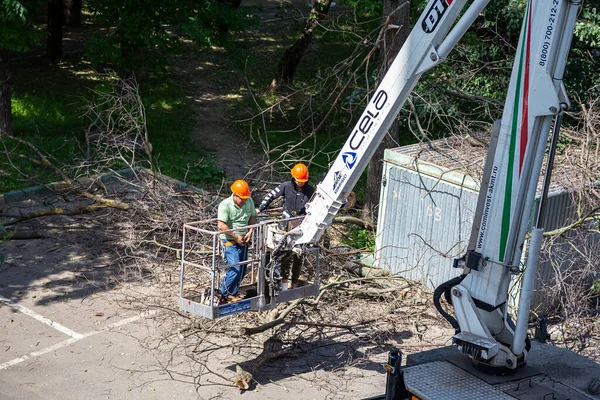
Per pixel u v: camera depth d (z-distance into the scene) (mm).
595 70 15422
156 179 12977
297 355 9242
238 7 20562
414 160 11094
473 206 10508
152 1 17094
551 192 10070
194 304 7891
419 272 11391
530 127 6031
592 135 10977
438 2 6723
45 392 8164
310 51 25547
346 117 20672
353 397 8328
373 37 17500
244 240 8211
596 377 6332
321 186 7852
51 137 17406
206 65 23844
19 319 9844
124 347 9250
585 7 14008
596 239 11102
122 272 11406
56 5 22281
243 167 17047
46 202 14078
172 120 19312
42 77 21391
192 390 8328
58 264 11602
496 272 6293
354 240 13094
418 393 5906
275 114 20688
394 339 9750
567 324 9695
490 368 6250
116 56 17562
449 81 14297
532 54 5949
